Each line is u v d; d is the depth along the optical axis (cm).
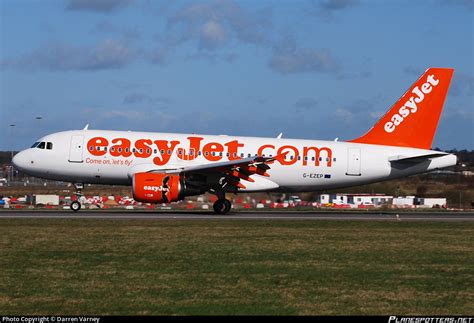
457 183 15688
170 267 3678
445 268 3778
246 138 8012
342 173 8131
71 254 4122
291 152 7994
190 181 7675
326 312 2686
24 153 7781
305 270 3644
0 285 3156
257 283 3253
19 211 8094
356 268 3738
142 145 7700
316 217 7488
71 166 7688
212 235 5272
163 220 6550
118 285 3169
